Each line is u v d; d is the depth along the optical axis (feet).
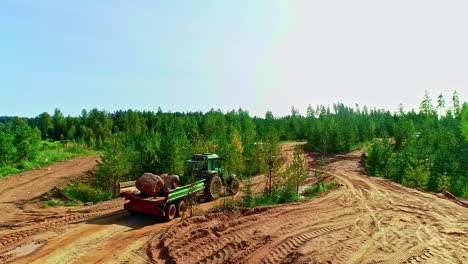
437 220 40.32
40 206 44.73
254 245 28.37
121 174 59.62
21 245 27.27
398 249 28.60
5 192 54.80
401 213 43.73
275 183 61.36
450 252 28.37
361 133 191.11
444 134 131.03
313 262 24.53
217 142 88.12
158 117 278.87
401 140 160.45
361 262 25.14
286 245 28.60
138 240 29.30
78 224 34.04
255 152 91.91
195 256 25.71
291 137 231.50
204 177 50.06
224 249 27.25
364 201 51.93
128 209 37.35
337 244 29.25
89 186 62.13
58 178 71.05
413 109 266.16
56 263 23.72
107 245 27.84
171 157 65.41
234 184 59.11
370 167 106.63
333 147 161.17
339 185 68.44
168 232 30.66
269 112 257.14
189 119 221.87
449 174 91.40
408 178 87.56
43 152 112.27
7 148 82.23
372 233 33.40
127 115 270.26
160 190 39.01
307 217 39.34
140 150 82.33
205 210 43.19
